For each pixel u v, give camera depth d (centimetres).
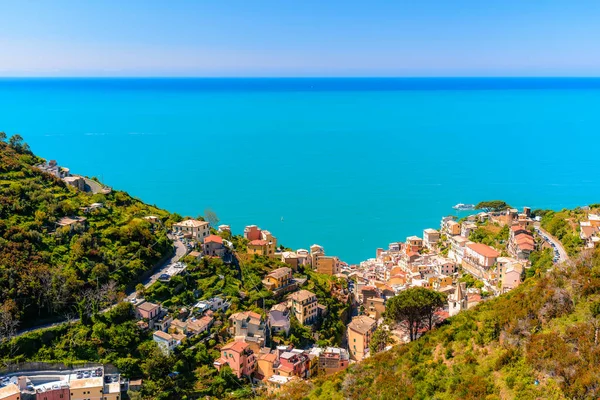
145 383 12550
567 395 7625
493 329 9700
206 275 17462
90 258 15950
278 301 17550
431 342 10531
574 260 10650
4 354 12450
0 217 16525
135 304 14638
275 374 13525
